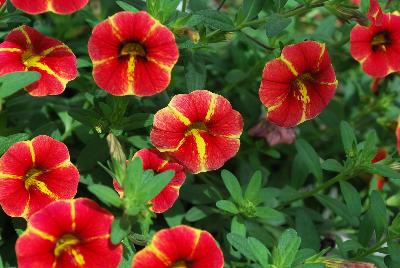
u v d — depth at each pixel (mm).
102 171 327
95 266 262
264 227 358
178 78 357
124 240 285
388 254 319
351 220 336
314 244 330
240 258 328
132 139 317
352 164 323
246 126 375
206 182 350
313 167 344
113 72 280
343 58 382
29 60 291
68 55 293
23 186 277
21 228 289
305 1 318
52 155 279
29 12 277
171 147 288
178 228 263
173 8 295
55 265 260
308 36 355
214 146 293
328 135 395
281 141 363
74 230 262
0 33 321
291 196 348
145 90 282
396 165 319
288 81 299
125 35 277
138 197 266
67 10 280
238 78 369
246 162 370
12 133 331
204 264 268
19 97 341
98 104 322
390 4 350
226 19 316
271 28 305
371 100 406
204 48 319
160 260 263
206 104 290
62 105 353
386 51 330
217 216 340
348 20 320
